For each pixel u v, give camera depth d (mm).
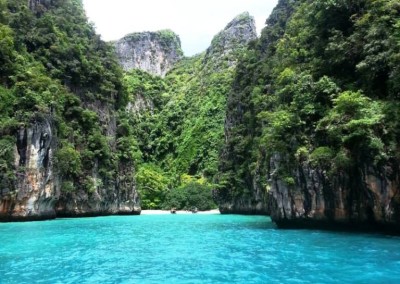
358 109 24922
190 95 122312
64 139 48969
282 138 30203
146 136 114750
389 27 25906
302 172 28047
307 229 29031
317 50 32344
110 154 58438
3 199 39031
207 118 105250
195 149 101938
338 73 29922
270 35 63312
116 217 53250
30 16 54938
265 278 14031
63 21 61688
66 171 47875
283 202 29812
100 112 61031
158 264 17125
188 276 14672
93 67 60906
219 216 54656
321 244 21078
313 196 27516
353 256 17391
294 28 43812
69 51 56875
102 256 19297
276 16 66062
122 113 68000
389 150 22875
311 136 28500
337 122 25688
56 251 20859
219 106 105938
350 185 25625
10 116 42250
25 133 41250
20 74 45438
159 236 27969
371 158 23562
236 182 60688
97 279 14359
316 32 32906
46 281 14086
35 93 44250
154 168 105875
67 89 55062
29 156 41312
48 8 63781
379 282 13039
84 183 51688
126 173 63500
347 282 13148
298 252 18953
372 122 23312
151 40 169625
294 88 30406
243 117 63594
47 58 54094
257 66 63188
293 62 36344
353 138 24688
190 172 99812
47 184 43688
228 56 123750
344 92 26922
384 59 25297
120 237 27453
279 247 20797
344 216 26125
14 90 43625
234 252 19906
